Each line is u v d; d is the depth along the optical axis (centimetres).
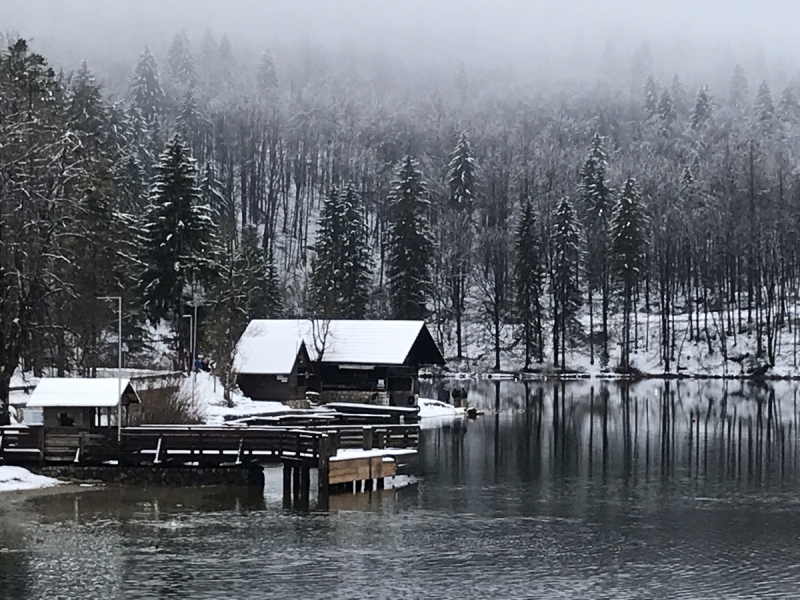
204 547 3070
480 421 6850
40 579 2727
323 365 7712
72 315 5603
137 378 5562
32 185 4566
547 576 2805
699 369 11425
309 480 4106
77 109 7562
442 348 11562
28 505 3681
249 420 5609
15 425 4344
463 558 2975
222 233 9419
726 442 5669
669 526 3434
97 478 4103
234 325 7844
